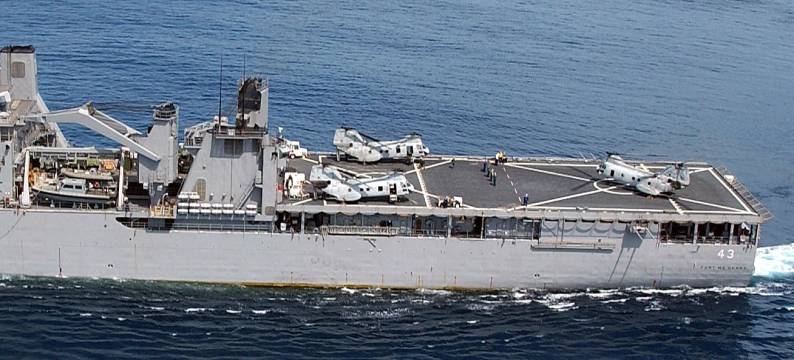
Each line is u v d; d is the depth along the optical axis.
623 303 152.25
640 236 152.75
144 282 151.50
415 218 153.75
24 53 158.62
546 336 142.38
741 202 160.00
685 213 153.88
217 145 149.75
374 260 151.75
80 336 135.88
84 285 149.25
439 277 153.38
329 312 146.00
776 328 147.50
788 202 196.38
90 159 157.50
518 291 154.88
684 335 144.38
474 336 141.38
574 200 158.00
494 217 152.25
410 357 135.00
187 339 136.62
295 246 150.25
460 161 173.62
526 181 165.50
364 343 138.00
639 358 137.88
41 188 151.50
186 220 149.88
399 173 158.12
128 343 134.88
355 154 170.12
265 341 137.12
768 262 168.12
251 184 151.00
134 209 150.25
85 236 149.12
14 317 139.38
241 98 150.00
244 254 150.62
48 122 156.50
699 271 156.12
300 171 165.12
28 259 150.00
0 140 152.00
